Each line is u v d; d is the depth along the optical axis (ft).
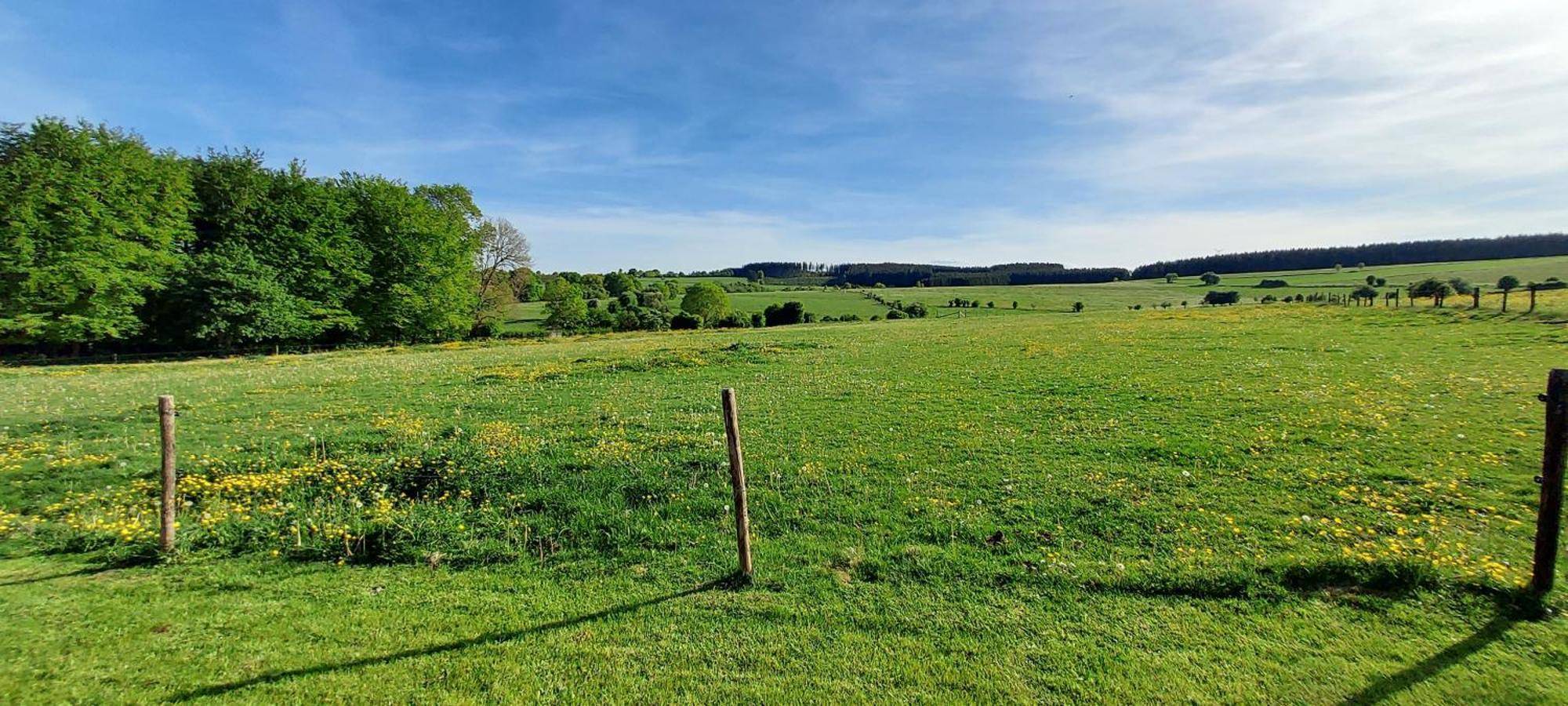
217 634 20.84
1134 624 20.98
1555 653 18.38
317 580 25.57
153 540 28.22
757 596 23.68
